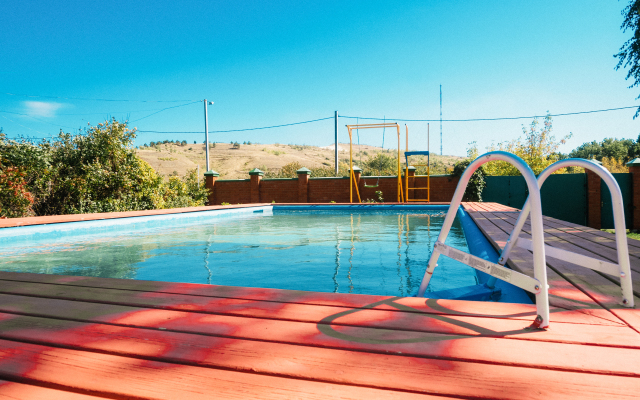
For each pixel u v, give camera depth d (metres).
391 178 12.71
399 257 3.58
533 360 0.91
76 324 1.24
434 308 1.35
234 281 2.68
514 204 11.38
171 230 6.16
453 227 5.98
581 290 1.60
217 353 0.99
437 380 0.83
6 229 4.88
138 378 0.87
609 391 0.77
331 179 13.22
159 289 1.68
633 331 1.12
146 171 9.27
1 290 1.66
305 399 0.76
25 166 7.34
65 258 3.72
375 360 0.94
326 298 1.51
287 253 3.87
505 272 1.24
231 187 14.13
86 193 8.16
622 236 1.37
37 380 0.87
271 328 1.17
